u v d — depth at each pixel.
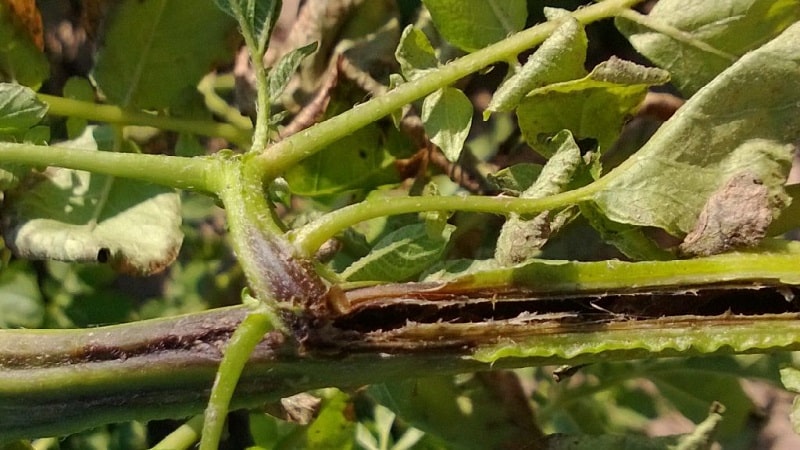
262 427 0.22
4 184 0.17
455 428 0.18
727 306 0.14
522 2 0.17
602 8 0.16
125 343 0.14
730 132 0.15
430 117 0.17
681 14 0.16
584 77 0.15
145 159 0.14
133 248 0.17
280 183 0.17
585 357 0.14
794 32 0.14
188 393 0.14
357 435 0.22
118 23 0.19
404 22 0.21
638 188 0.14
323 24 0.20
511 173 0.16
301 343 0.13
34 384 0.13
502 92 0.15
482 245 0.20
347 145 0.19
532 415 0.19
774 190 0.15
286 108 0.20
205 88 0.21
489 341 0.14
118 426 0.24
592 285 0.14
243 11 0.15
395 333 0.14
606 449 0.17
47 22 0.22
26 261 0.24
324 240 0.13
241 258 0.13
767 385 0.22
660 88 0.21
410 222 0.19
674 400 0.21
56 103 0.19
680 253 0.15
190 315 0.14
